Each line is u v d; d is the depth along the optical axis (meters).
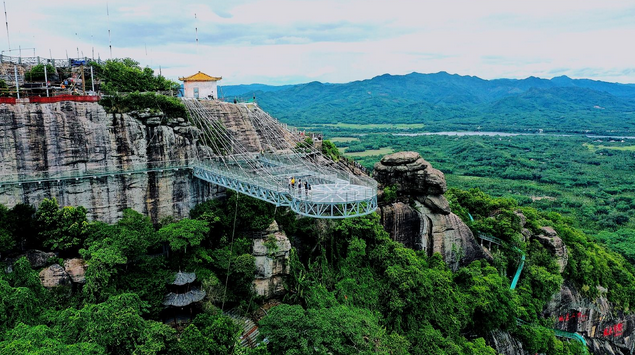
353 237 69.62
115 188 61.84
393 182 83.81
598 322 96.75
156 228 65.81
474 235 93.94
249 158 77.88
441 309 68.25
